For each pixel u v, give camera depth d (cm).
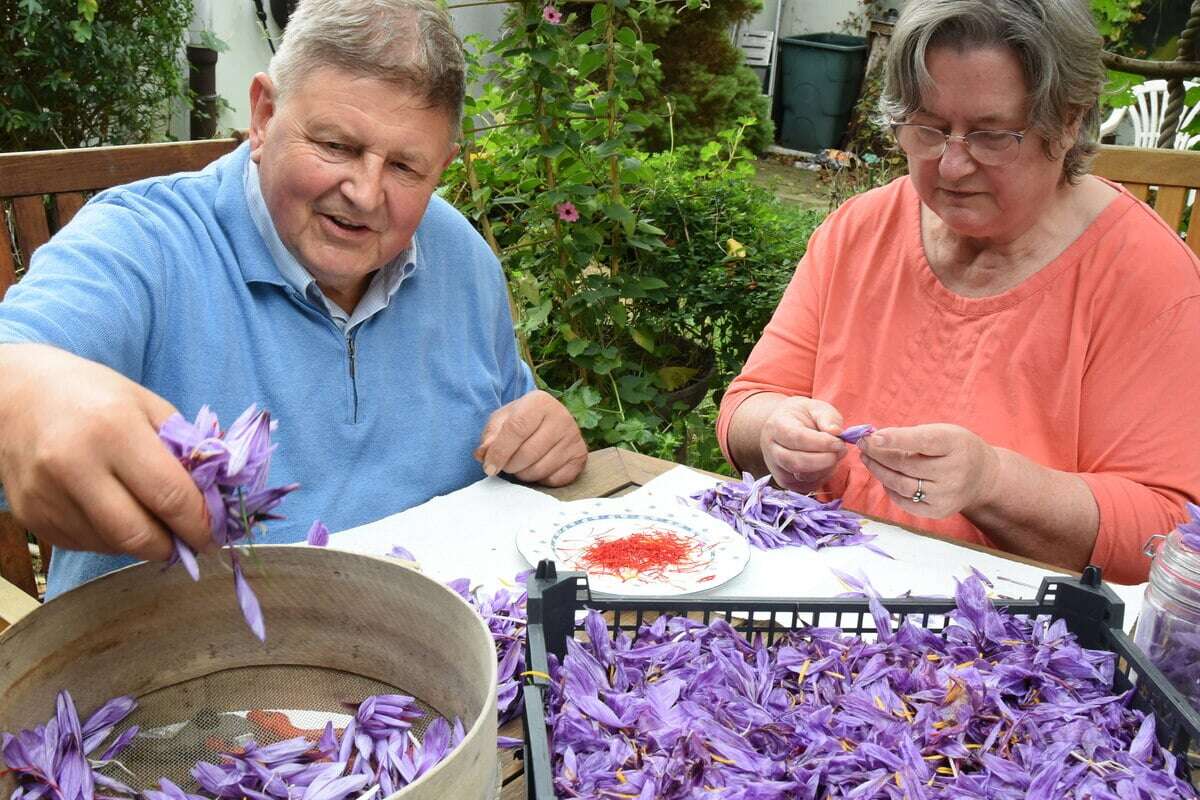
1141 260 148
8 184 167
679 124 609
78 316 117
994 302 156
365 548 124
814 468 143
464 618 70
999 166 138
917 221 166
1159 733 82
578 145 266
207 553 73
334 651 78
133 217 134
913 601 96
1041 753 80
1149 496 139
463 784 59
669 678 86
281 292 140
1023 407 154
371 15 122
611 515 136
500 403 168
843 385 170
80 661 71
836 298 173
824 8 895
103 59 450
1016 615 97
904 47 137
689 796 73
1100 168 200
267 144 130
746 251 314
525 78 257
